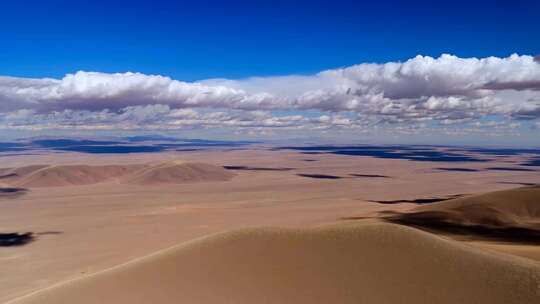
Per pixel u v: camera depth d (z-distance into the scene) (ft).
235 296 82.38
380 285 81.97
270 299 80.69
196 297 83.25
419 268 85.81
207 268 92.84
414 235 97.50
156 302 82.79
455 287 79.61
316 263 90.48
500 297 75.82
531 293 75.66
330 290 81.76
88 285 92.12
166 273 92.89
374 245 94.79
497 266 85.40
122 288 88.84
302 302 79.15
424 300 77.00
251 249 97.96
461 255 90.07
